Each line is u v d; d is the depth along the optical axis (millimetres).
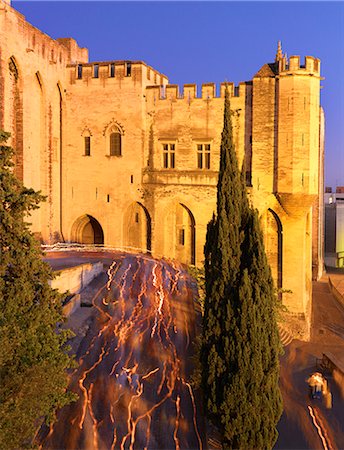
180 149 47688
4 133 20016
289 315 45062
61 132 49750
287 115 44000
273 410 20250
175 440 19172
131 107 48250
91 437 18594
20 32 40750
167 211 48062
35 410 15930
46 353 17656
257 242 21188
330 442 25891
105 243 49562
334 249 85875
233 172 22297
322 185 74812
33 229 45219
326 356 37312
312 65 43938
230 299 20641
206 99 46844
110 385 22031
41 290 19141
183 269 42688
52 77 46875
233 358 20109
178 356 24922
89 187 49719
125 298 32250
